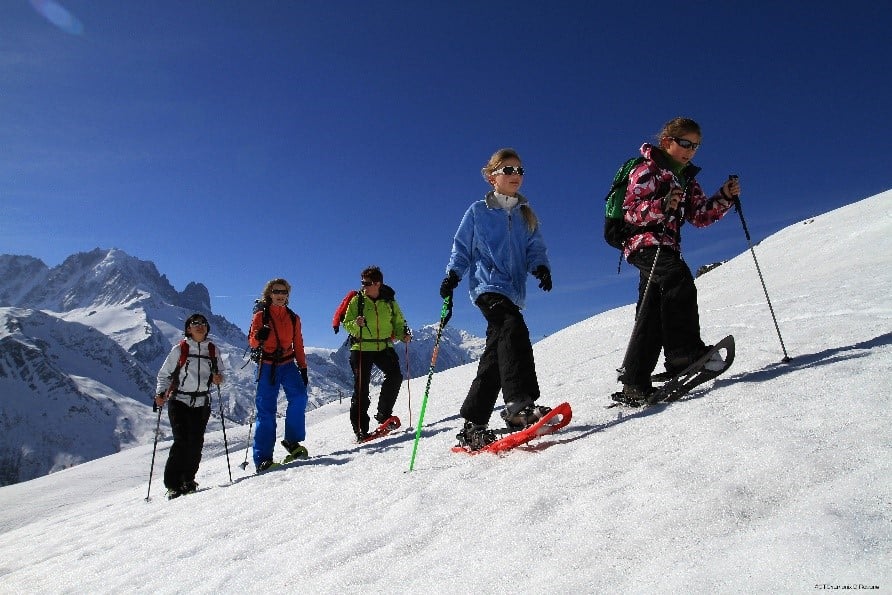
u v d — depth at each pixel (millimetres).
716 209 4047
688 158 4098
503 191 4438
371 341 8312
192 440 7098
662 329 3941
